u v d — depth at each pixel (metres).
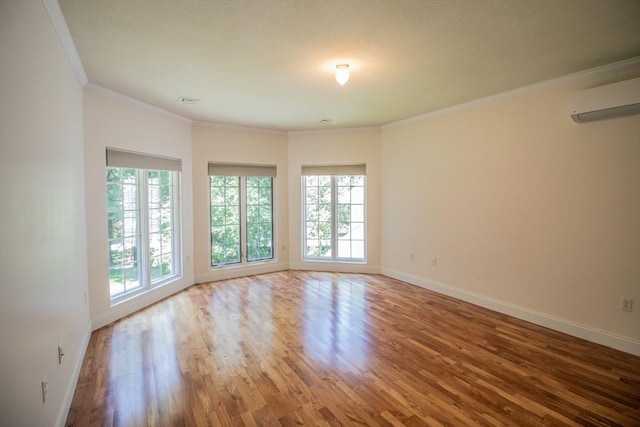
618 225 2.86
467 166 4.11
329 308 3.96
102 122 3.36
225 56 2.66
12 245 1.33
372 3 1.93
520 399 2.20
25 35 1.54
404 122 4.99
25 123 1.51
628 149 2.78
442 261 4.50
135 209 3.99
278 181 5.77
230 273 5.35
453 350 2.89
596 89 2.81
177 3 1.91
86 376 2.49
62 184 2.19
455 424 1.97
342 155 5.61
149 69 2.91
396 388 2.34
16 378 1.32
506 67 2.91
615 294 2.89
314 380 2.45
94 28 2.20
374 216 5.56
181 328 3.38
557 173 3.24
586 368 2.58
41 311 1.65
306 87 3.44
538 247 3.41
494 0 1.90
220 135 5.18
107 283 3.46
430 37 2.36
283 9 1.98
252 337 3.17
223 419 2.03
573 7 1.98
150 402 2.19
